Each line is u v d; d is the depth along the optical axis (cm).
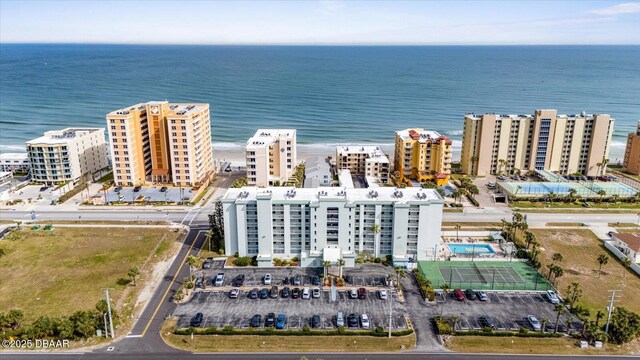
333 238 13762
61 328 10169
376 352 10038
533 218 17850
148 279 12975
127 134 19625
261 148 19725
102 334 10444
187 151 19988
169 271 13450
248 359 9781
